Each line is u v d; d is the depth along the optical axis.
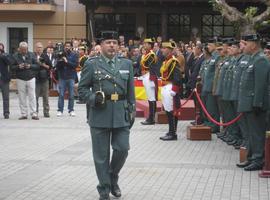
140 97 20.67
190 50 21.14
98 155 8.26
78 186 9.15
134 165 10.76
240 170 10.37
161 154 11.95
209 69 14.52
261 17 18.70
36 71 17.73
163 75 13.74
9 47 29.34
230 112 13.04
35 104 17.81
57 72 19.64
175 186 9.16
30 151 12.24
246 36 10.27
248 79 10.15
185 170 10.36
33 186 9.12
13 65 17.53
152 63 16.52
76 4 29.16
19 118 17.95
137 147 12.77
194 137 13.84
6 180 9.52
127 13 28.77
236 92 11.53
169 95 13.64
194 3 26.66
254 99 10.03
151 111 16.64
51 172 10.16
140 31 27.84
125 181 9.50
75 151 12.23
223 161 11.24
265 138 9.95
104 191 8.23
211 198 8.41
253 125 10.27
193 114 17.86
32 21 29.39
